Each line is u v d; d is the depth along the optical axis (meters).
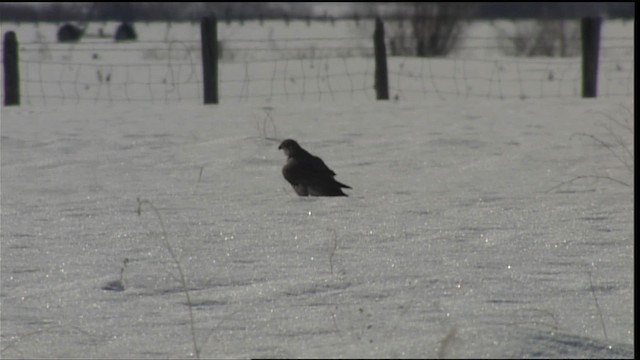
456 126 35.38
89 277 16.00
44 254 17.59
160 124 36.28
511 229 18.95
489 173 26.19
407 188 24.20
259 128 34.56
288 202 22.44
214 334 12.68
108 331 13.10
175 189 24.25
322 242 18.16
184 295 14.81
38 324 13.52
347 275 15.53
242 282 15.48
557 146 30.50
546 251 17.06
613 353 10.05
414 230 19.05
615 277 15.24
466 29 118.50
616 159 27.92
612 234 18.34
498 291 14.39
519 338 10.11
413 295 14.20
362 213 20.94
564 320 12.91
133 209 21.69
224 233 19.08
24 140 32.19
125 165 27.83
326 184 23.03
